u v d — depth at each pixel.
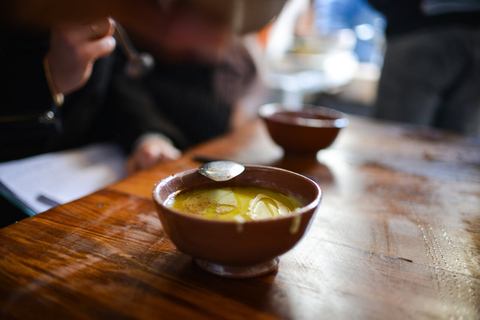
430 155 0.77
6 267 0.33
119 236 0.39
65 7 0.31
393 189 0.57
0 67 0.61
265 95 1.64
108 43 0.63
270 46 1.75
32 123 0.68
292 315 0.29
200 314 0.29
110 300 0.30
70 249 0.36
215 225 0.29
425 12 1.24
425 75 1.31
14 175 0.63
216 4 0.50
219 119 1.34
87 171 0.73
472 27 1.19
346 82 2.40
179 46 0.53
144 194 0.50
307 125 0.65
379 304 0.31
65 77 0.66
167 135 1.01
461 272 0.36
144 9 0.42
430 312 0.30
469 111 1.37
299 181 0.38
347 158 0.72
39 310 0.28
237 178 0.40
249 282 0.33
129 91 1.04
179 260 0.36
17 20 0.31
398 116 1.42
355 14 2.67
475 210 0.51
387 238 0.42
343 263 0.36
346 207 0.50
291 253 0.38
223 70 1.28
